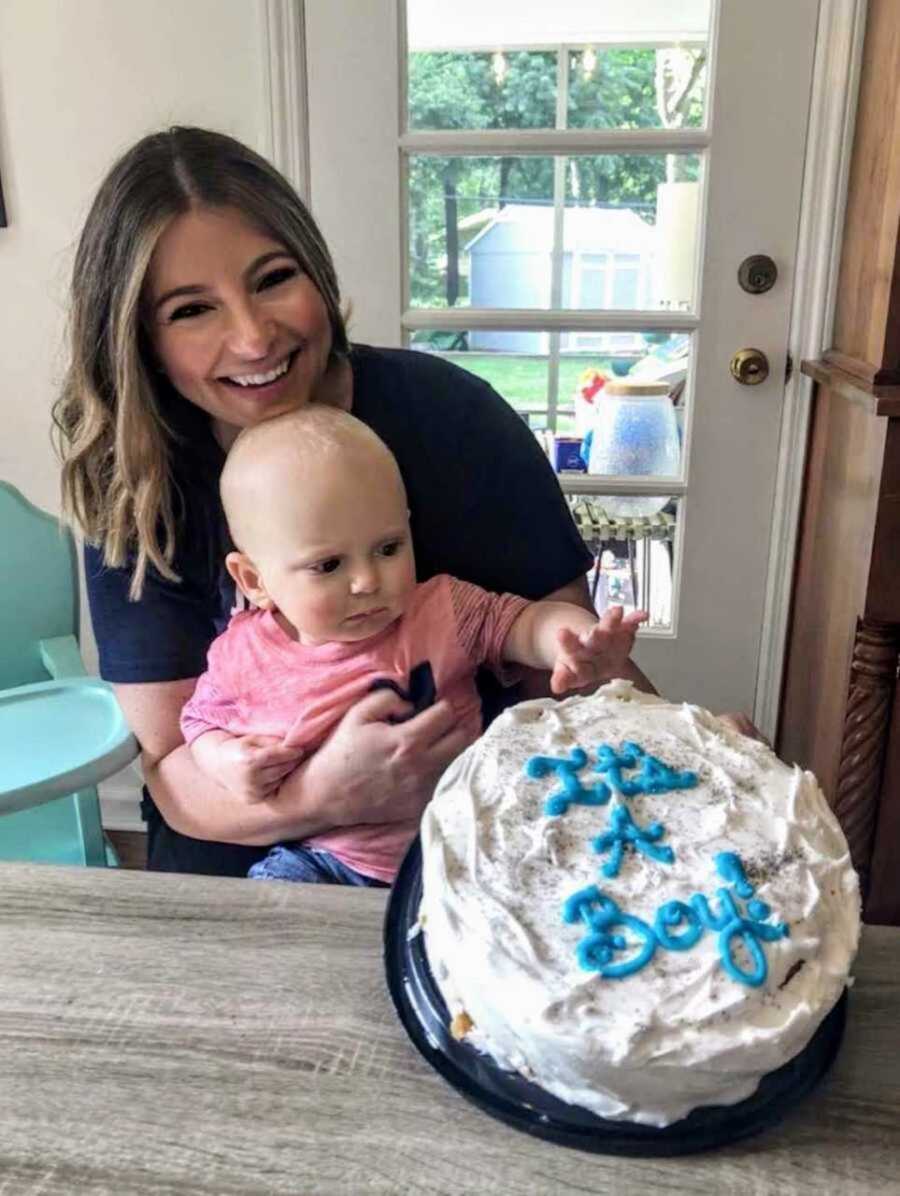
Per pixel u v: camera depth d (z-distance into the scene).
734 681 1.98
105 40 1.76
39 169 1.83
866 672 1.50
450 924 0.61
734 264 1.76
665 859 0.63
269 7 1.71
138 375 1.02
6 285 1.90
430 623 1.04
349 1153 0.57
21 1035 0.65
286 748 1.00
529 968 0.57
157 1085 0.61
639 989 0.56
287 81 1.74
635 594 1.99
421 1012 0.64
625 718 0.77
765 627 1.94
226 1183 0.55
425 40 1.74
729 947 0.58
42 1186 0.55
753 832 0.66
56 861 1.44
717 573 1.92
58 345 1.92
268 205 0.98
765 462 1.85
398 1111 0.59
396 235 1.81
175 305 0.97
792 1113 0.60
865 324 1.56
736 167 1.71
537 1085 0.59
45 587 1.58
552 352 1.87
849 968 0.61
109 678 1.18
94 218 1.00
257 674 1.04
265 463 0.97
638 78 1.73
